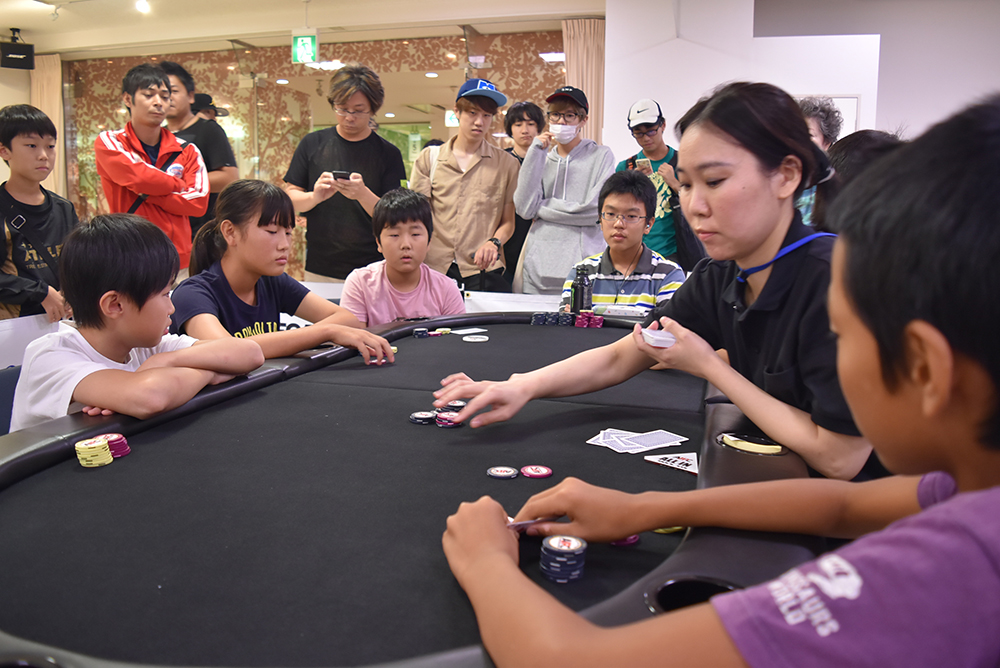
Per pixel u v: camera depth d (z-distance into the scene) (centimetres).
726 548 68
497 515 73
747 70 488
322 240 364
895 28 575
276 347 176
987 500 39
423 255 263
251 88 751
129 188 335
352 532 80
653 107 363
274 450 110
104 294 135
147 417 119
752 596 42
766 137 99
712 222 104
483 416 123
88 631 61
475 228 377
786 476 89
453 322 240
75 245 134
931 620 36
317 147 361
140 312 138
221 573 71
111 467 102
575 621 51
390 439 115
